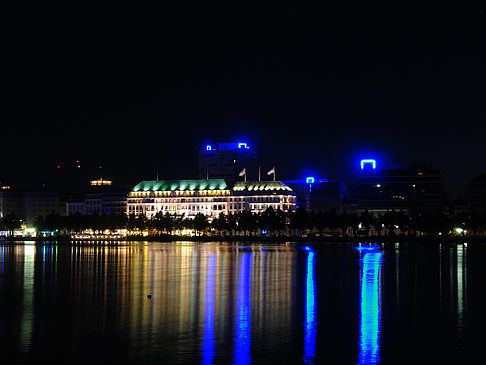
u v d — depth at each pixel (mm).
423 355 85125
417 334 96125
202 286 148875
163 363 81500
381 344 90375
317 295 133250
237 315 109938
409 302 123938
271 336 94562
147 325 102000
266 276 171000
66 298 129625
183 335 95188
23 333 96562
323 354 85438
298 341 91750
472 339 93125
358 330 98625
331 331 97875
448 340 92562
